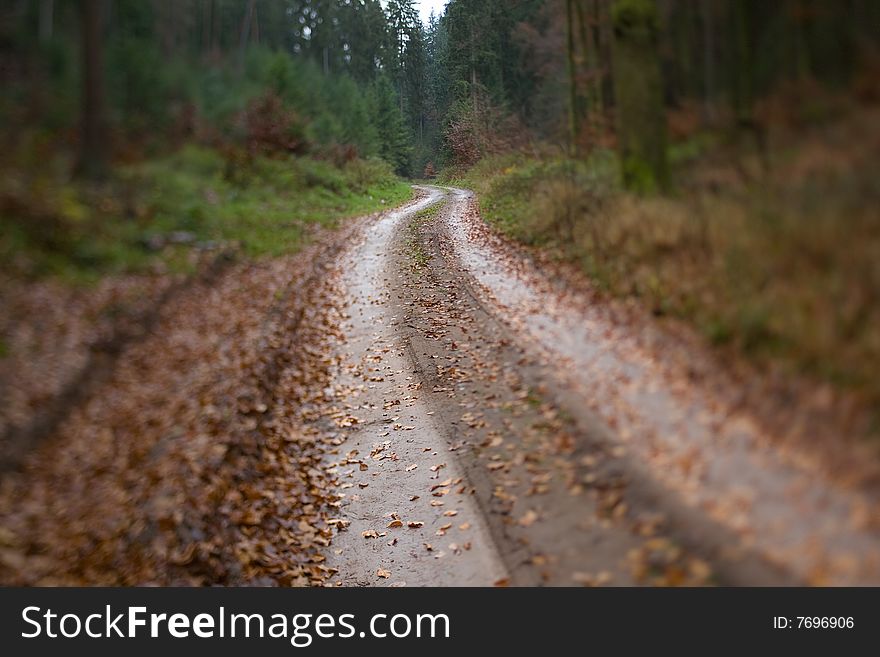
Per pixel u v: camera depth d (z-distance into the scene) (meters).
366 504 6.53
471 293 12.07
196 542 5.61
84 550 5.95
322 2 58.59
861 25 6.66
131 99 23.88
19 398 8.68
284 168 27.41
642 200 9.79
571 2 16.66
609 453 5.37
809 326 4.97
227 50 42.81
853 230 5.28
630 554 4.20
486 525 5.40
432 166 67.00
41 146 17.58
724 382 5.49
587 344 7.80
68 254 13.26
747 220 6.67
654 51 10.41
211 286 14.27
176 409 8.70
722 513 4.12
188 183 20.12
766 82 7.88
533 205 15.80
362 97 56.19
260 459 7.39
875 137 5.88
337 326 12.14
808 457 4.22
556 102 20.48
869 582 3.29
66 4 28.06
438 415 7.75
